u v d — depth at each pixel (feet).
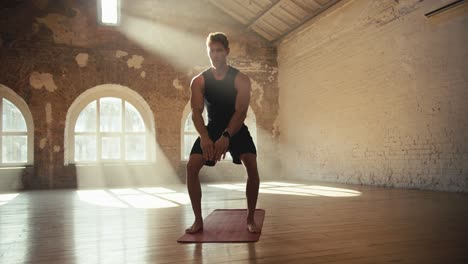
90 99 32.40
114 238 9.18
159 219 12.17
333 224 10.52
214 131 9.53
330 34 28.81
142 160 33.27
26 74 30.32
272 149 36.24
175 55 34.17
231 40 35.88
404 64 22.04
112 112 32.91
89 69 31.89
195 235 9.14
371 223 10.53
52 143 30.48
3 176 29.12
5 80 29.81
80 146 31.83
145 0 33.76
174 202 17.49
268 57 36.70
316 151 30.96
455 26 18.80
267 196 19.04
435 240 8.16
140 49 33.30
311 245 7.93
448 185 19.22
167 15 34.24
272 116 36.50
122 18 33.14
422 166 20.79
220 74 9.43
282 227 10.21
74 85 31.42
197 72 34.63
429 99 20.36
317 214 12.53
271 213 13.00
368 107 24.95
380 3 23.76
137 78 32.99
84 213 14.21
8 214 14.56
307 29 31.71
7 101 30.35
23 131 30.42
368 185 24.72
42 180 30.01
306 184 27.09
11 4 30.42
